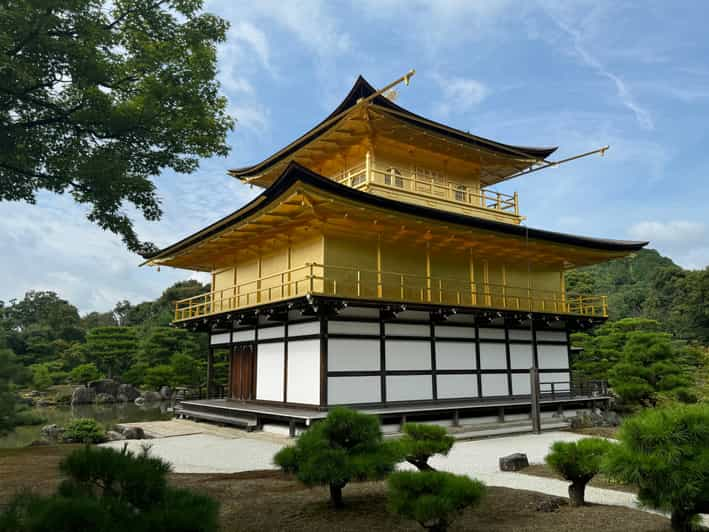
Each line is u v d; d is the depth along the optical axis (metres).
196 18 11.44
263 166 29.05
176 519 4.40
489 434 20.22
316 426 9.06
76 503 3.99
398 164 25.80
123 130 10.58
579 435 20.45
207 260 28.88
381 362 20.75
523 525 7.94
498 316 23.50
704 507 6.79
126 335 56.62
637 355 25.78
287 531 7.75
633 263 105.81
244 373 25.34
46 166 10.15
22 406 11.34
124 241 11.62
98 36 9.79
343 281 21.03
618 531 7.52
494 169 29.75
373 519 8.30
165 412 37.44
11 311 80.25
